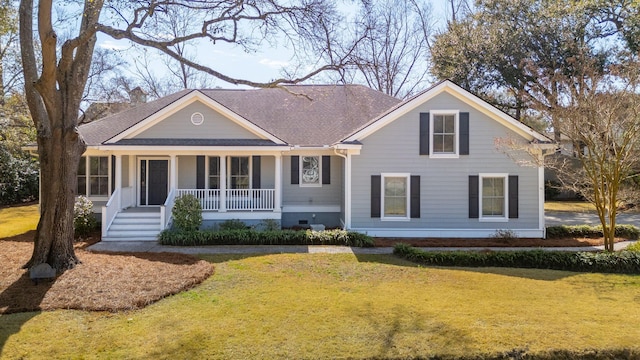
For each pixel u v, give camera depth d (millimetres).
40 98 9703
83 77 10102
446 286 9016
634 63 11352
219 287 8898
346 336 6363
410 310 7406
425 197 15883
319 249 13461
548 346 6070
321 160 18422
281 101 21000
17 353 5828
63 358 5703
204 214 16531
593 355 5953
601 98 11242
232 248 13508
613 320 7023
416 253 11711
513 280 9570
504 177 15797
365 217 15898
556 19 26469
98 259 10828
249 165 18328
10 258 10719
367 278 9711
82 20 9984
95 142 17328
